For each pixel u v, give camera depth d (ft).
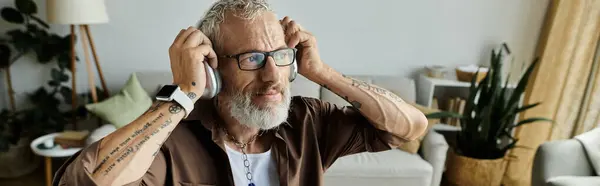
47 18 6.75
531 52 9.11
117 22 8.21
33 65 8.25
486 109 7.16
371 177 6.84
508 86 8.39
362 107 3.07
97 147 2.29
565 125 8.50
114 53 8.42
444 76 8.81
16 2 7.21
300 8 8.55
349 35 8.84
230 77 2.67
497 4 8.79
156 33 8.40
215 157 2.89
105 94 8.07
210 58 2.60
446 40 9.02
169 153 2.71
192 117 2.90
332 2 8.56
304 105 3.36
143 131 2.37
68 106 8.69
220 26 2.61
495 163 7.51
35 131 7.77
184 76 2.52
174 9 8.27
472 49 9.11
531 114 8.54
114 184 2.23
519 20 8.90
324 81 3.07
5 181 7.78
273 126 2.79
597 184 5.80
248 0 2.65
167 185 2.72
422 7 8.73
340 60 9.02
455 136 8.78
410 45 9.02
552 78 8.25
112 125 6.95
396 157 7.13
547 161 6.39
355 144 3.34
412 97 8.25
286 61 2.74
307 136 3.22
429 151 7.19
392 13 8.73
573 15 7.79
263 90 2.68
